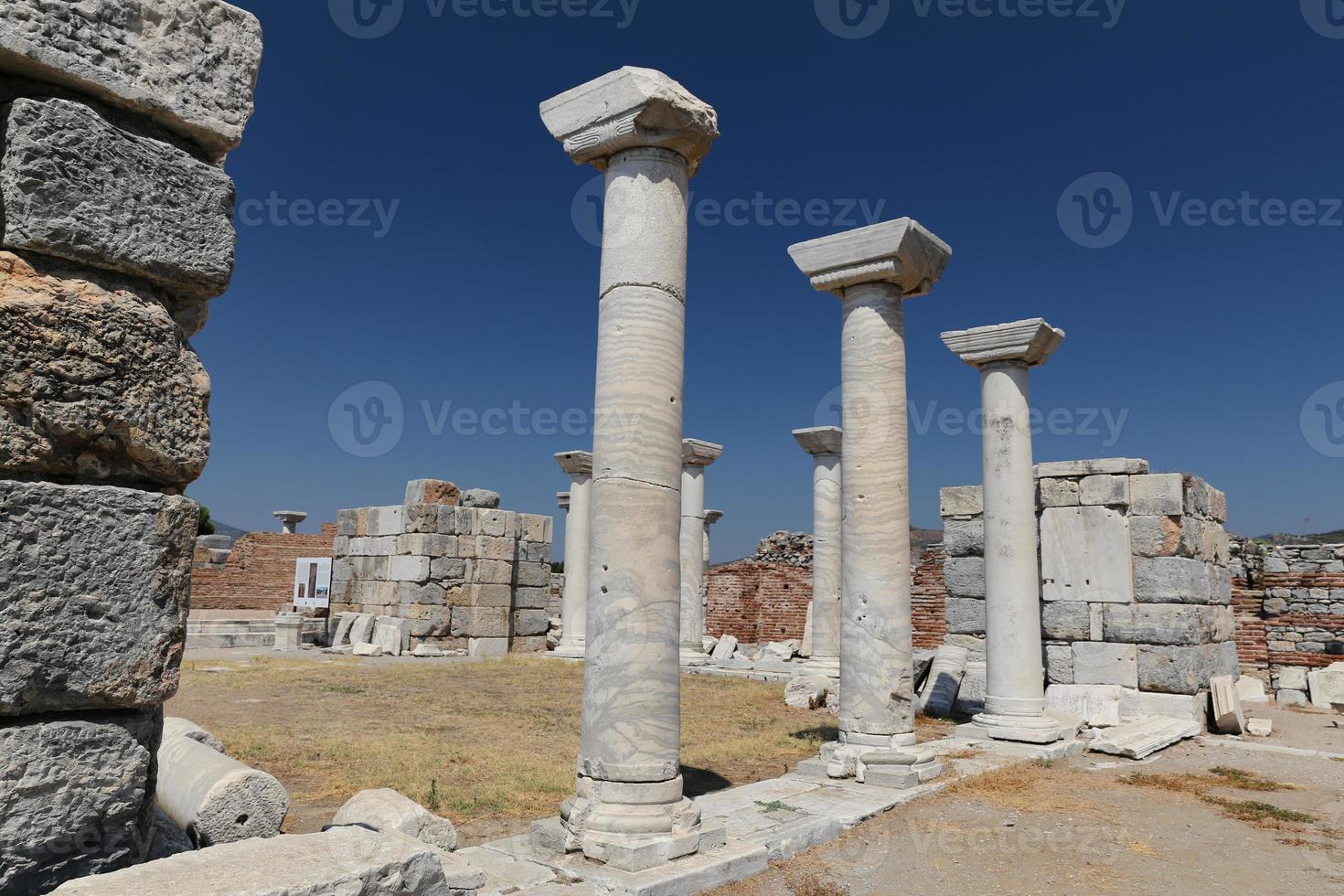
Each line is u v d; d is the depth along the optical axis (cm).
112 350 381
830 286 1031
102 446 383
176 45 414
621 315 689
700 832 643
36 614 354
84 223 373
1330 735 1381
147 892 319
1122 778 1009
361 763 940
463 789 848
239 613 3228
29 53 366
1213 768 1087
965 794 889
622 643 651
